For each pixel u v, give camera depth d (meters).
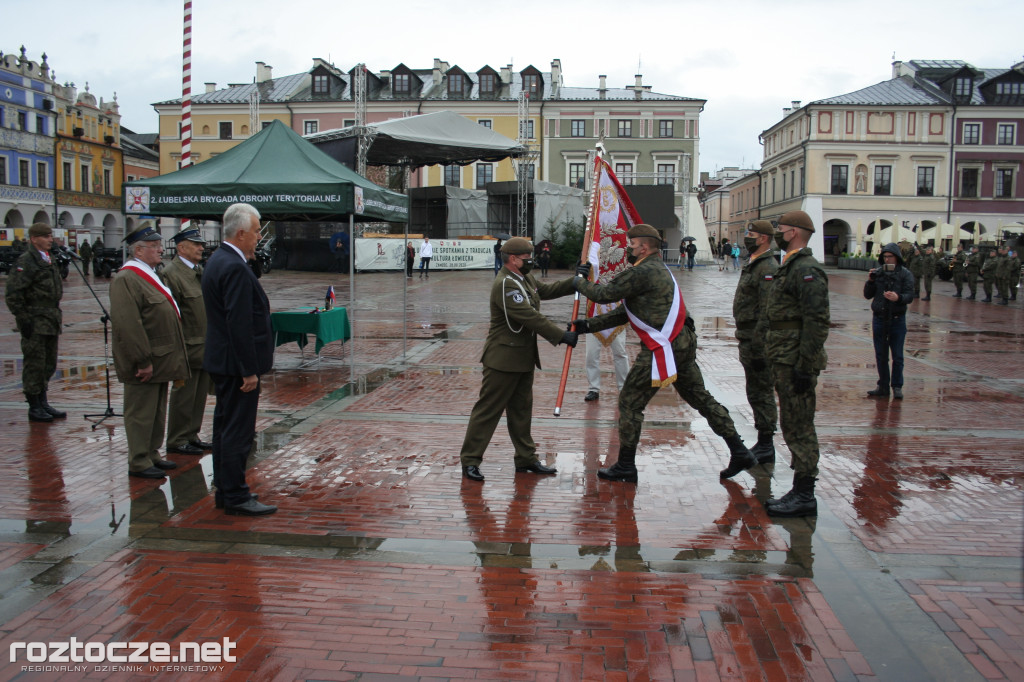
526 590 3.88
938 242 42.59
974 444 6.86
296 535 4.59
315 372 10.32
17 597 3.75
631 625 3.54
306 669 3.16
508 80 56.59
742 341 6.27
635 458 6.32
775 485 5.64
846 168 52.62
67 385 9.25
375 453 6.39
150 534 4.59
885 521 4.91
